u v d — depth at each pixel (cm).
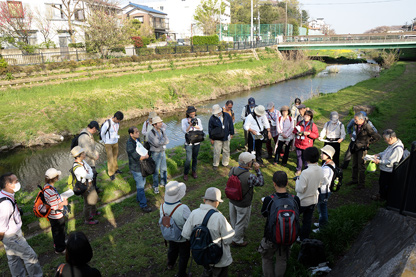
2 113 1631
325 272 400
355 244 452
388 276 262
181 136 1628
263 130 771
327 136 708
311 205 440
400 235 356
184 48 3497
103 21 2658
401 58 4928
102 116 1908
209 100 2617
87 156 615
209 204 354
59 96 1944
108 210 609
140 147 585
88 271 273
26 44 2516
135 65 2750
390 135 545
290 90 3014
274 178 375
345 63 5531
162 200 658
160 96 2359
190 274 421
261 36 5834
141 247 492
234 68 3531
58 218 458
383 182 570
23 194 717
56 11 3206
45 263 459
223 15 6222
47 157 1388
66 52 2566
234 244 490
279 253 370
